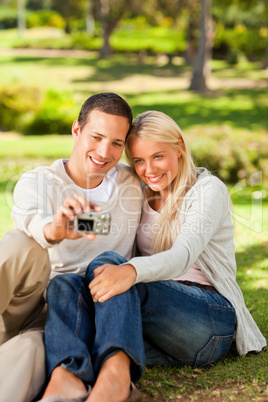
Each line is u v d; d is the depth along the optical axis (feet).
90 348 7.37
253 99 73.15
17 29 211.61
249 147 31.48
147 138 8.90
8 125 57.06
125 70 101.55
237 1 77.82
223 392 7.70
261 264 16.29
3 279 7.44
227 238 9.25
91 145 8.76
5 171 34.35
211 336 8.29
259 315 11.31
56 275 8.00
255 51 113.39
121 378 6.78
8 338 8.31
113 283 7.38
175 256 8.00
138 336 7.21
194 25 114.11
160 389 7.82
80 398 6.63
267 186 30.55
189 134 33.24
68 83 83.10
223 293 8.68
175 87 82.48
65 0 150.61
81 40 144.25
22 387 6.89
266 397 7.50
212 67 108.37
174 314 7.97
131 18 150.82
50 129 55.47
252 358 8.98
